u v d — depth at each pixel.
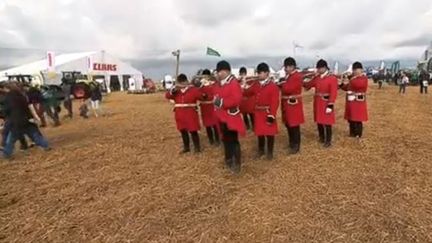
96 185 6.06
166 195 5.45
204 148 8.15
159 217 4.76
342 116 12.16
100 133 11.22
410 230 4.18
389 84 40.72
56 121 14.14
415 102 18.58
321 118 7.55
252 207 4.86
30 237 4.46
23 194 5.86
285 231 4.26
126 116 15.85
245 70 8.91
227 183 5.79
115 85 41.38
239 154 6.29
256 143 8.27
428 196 5.05
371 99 20.28
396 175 5.86
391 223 4.34
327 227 4.31
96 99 16.94
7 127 8.45
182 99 7.59
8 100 8.45
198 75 8.38
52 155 8.32
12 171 7.20
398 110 14.48
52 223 4.78
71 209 5.17
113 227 4.57
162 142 9.14
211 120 8.33
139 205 5.14
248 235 4.22
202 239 4.19
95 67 38.31
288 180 5.77
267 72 6.66
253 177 6.00
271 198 5.12
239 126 6.12
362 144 7.75
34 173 6.98
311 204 4.90
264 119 6.78
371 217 4.49
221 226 4.45
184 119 7.61
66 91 16.48
